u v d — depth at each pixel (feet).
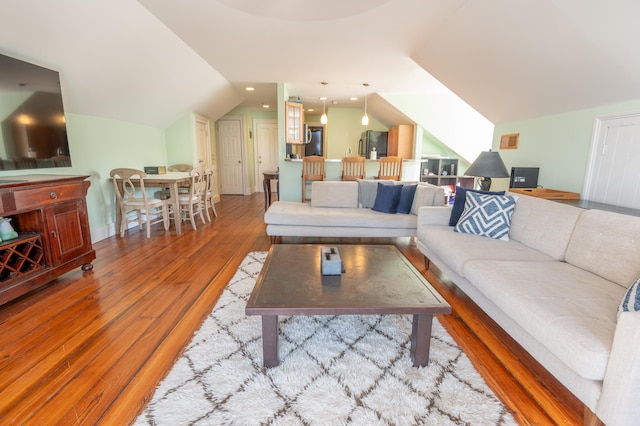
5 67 7.21
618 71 6.92
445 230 8.55
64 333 5.97
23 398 4.39
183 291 7.80
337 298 4.96
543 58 7.86
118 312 6.75
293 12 8.31
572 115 9.21
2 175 8.25
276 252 7.17
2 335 5.88
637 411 3.23
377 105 21.06
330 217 11.14
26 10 6.75
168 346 5.59
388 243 12.41
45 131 8.34
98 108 11.85
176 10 8.44
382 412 4.16
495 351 5.56
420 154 19.69
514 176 10.39
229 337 5.85
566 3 6.10
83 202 8.66
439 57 10.69
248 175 26.25
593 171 8.61
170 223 15.53
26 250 7.09
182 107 16.72
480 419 4.07
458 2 7.72
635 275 4.95
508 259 6.49
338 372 4.94
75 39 8.21
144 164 15.83
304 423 3.98
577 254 6.11
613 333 3.72
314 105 23.17
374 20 8.80
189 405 4.24
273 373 4.90
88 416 4.09
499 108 11.54
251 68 13.83
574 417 4.15
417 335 4.98
